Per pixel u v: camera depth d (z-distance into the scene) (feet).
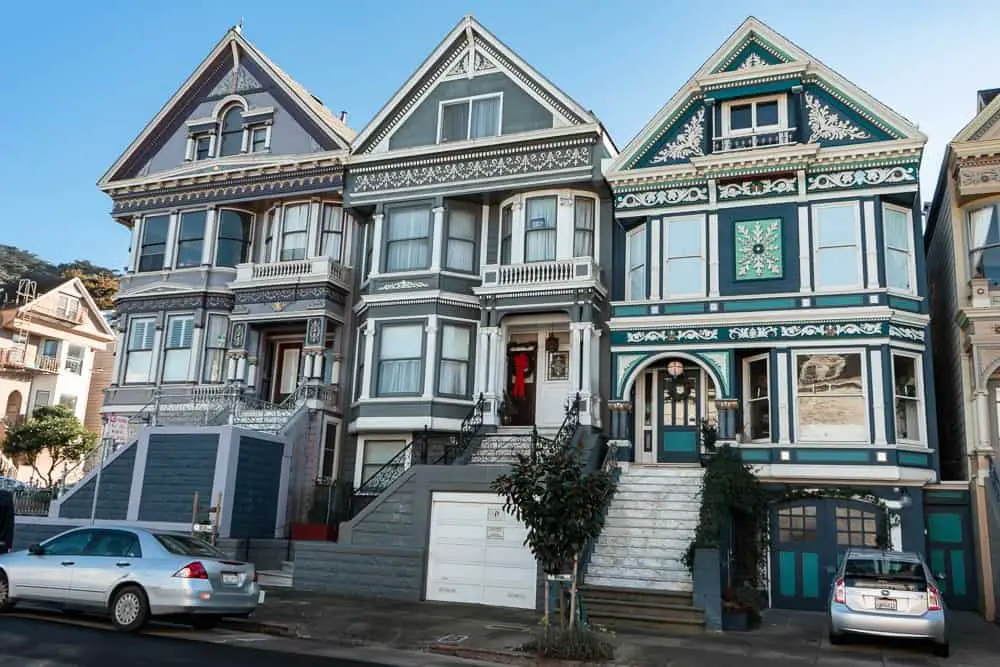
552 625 41.11
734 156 69.00
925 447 62.49
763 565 61.77
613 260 75.46
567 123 76.84
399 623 48.11
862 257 65.26
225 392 82.84
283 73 90.79
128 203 93.66
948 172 70.28
